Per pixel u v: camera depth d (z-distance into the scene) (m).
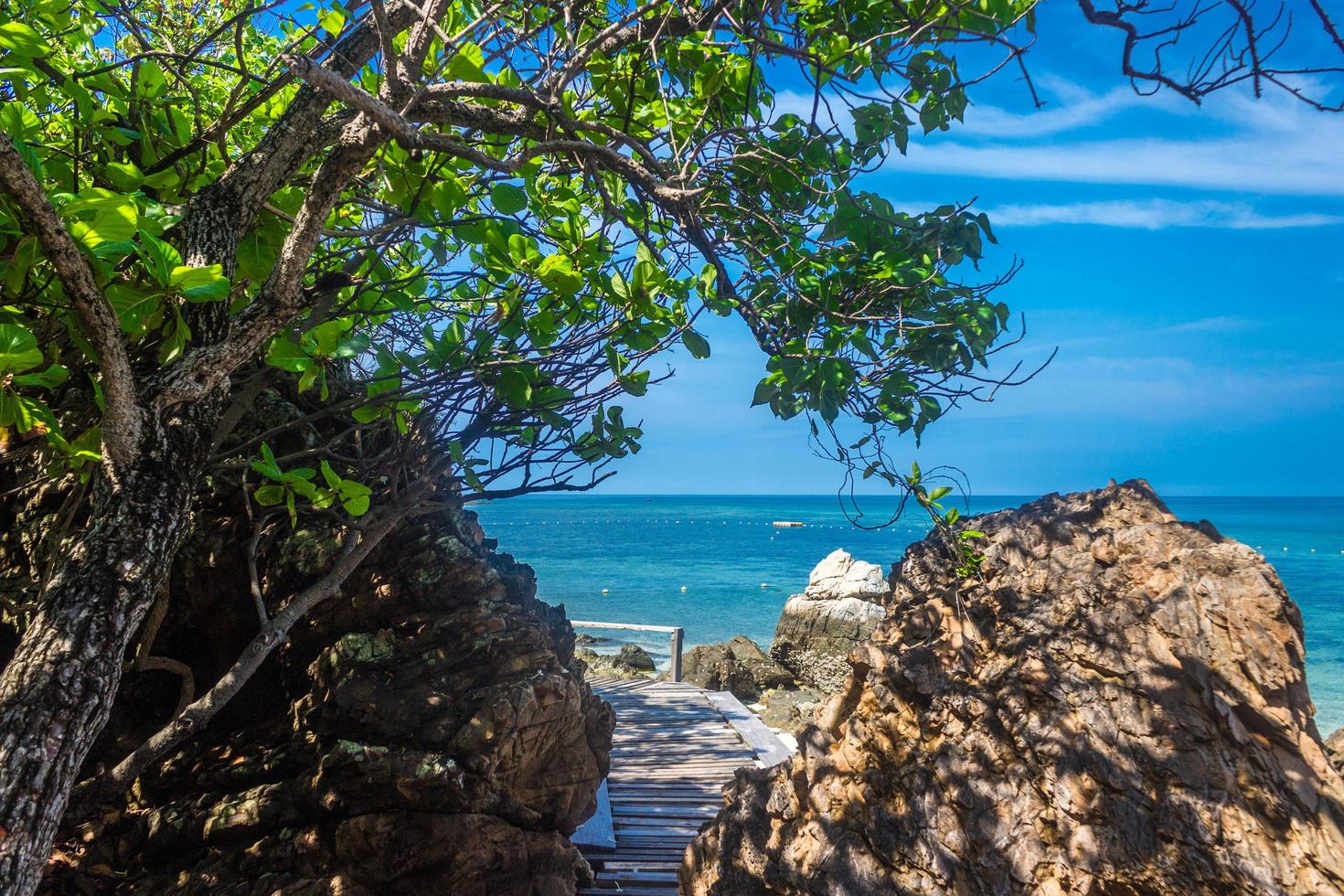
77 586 2.25
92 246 2.23
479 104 3.33
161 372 2.52
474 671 4.75
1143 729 2.99
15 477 5.11
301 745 4.49
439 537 5.13
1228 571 3.16
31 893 1.99
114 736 4.82
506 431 3.96
